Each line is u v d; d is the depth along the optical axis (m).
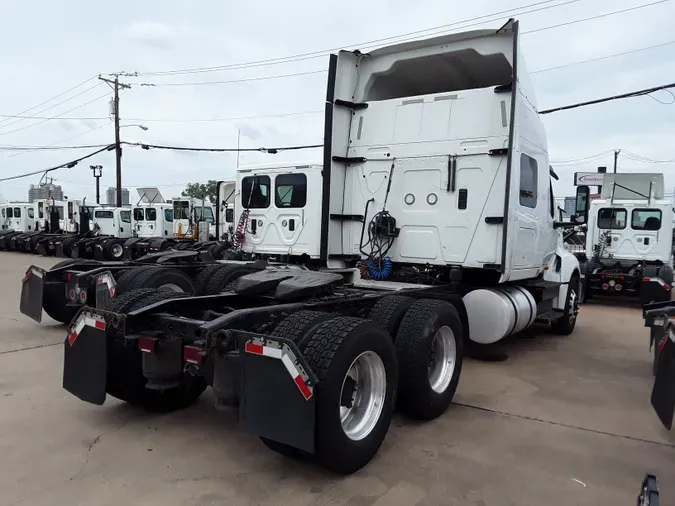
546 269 7.84
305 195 11.17
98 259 23.61
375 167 6.69
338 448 3.26
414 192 6.44
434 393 4.54
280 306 3.91
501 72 6.71
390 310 4.59
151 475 3.48
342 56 6.73
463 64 6.58
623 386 5.81
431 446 4.06
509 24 5.82
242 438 4.11
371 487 3.38
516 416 4.79
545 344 8.05
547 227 7.72
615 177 13.84
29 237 29.33
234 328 3.51
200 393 4.88
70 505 3.09
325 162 6.70
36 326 8.04
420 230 6.40
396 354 4.27
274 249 11.73
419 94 7.43
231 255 12.95
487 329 6.11
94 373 4.00
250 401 3.20
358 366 3.66
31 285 7.34
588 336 8.80
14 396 4.93
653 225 13.41
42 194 50.00
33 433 4.12
